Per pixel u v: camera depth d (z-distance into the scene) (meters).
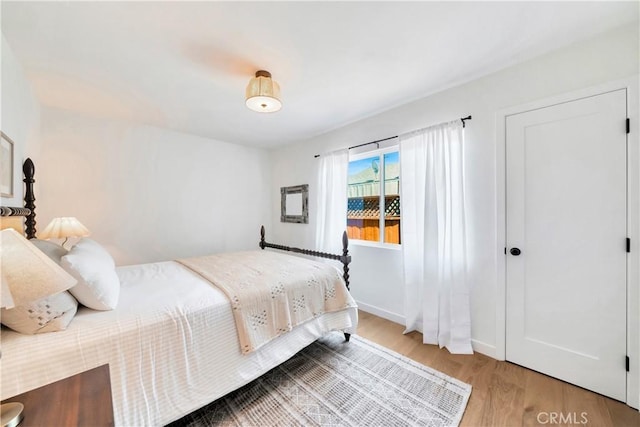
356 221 3.16
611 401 1.53
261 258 2.65
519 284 1.88
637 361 1.47
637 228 1.46
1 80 1.47
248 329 1.52
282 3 1.27
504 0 1.28
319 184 3.40
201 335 1.36
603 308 1.58
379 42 1.60
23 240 0.80
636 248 1.46
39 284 0.77
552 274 1.75
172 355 1.25
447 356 2.04
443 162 2.19
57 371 0.98
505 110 1.92
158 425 1.17
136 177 3.02
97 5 1.26
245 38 1.54
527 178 1.84
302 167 3.82
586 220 1.62
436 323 2.24
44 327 1.05
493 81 1.98
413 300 2.44
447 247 2.19
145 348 1.18
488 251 2.03
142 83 2.07
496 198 1.96
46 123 2.46
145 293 1.56
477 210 2.08
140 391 1.14
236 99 2.38
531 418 1.42
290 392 1.63
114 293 1.36
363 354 2.08
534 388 1.66
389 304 2.76
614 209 1.53
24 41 1.54
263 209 4.32
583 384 1.64
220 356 1.42
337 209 3.17
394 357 2.03
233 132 3.41
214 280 1.81
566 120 1.67
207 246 3.65
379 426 1.38
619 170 1.51
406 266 2.47
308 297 1.94
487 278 2.04
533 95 1.80
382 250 2.81
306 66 1.86
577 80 1.63
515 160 1.88
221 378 1.40
